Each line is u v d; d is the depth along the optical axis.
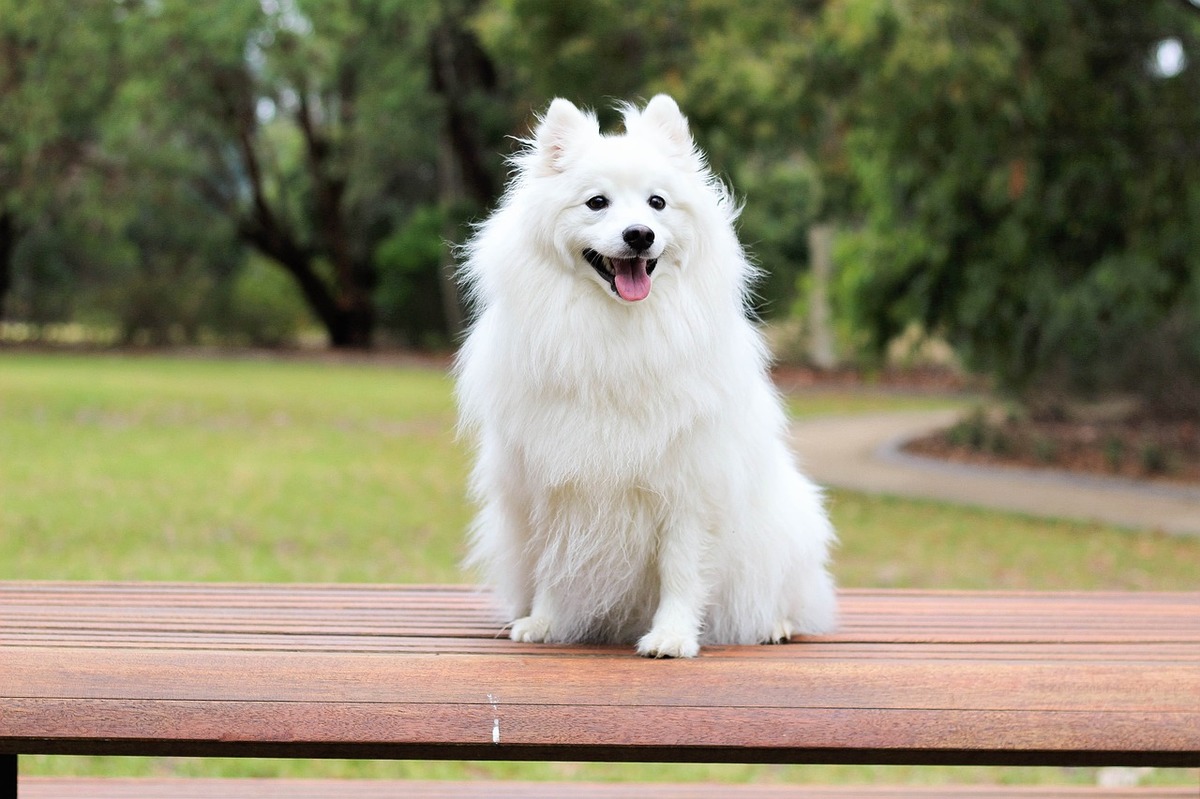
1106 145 12.57
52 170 27.88
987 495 11.54
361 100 28.47
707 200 3.31
